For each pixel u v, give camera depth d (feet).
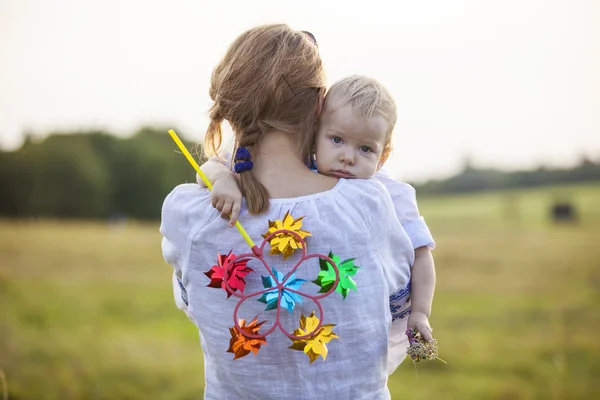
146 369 24.48
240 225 5.91
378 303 6.04
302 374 5.95
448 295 45.85
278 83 6.05
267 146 6.14
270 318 5.95
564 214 103.35
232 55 6.27
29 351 26.14
